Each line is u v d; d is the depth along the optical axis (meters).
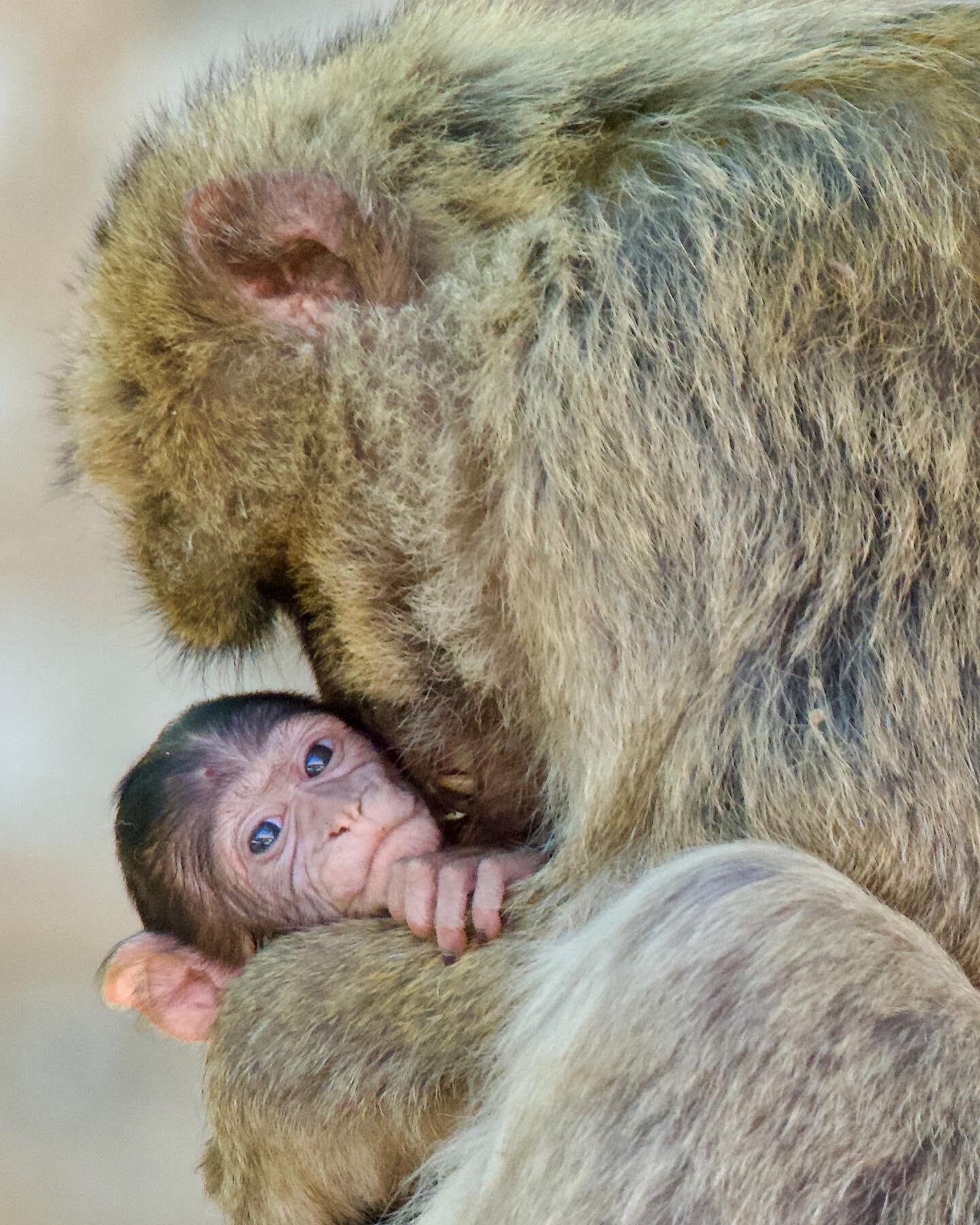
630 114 8.63
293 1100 8.58
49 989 22.64
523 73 8.86
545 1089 7.38
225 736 9.86
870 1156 6.87
